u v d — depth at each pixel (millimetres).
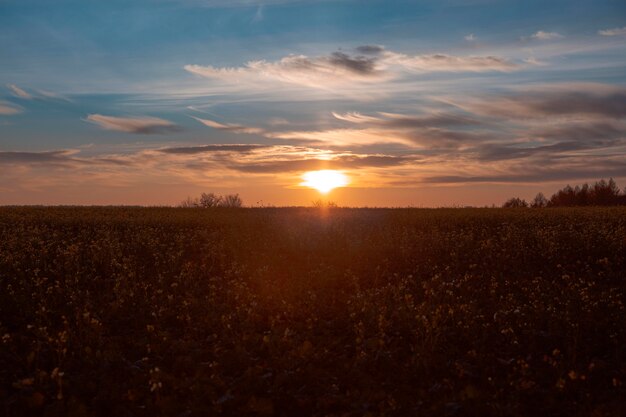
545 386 8430
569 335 10383
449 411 7500
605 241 19781
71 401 7438
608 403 7621
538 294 13703
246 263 17406
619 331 10539
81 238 22453
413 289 14539
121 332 10875
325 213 35594
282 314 12109
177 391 8000
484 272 16594
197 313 12023
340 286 15367
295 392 8133
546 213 33094
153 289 13594
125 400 7742
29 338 10281
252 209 42688
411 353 9906
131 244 20297
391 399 7781
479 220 29344
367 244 20172
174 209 42000
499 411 7434
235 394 7898
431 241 20516
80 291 13133
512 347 9961
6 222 28234
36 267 16344
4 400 7547
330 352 9750
